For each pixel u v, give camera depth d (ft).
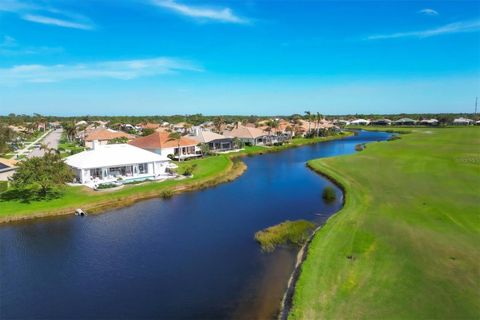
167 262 112.37
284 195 194.18
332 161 289.74
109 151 232.12
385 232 122.52
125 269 108.47
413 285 86.48
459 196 165.68
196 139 385.50
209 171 254.88
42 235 138.62
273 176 249.34
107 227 146.72
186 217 158.30
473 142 397.19
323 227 131.13
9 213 157.28
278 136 505.25
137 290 95.91
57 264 112.98
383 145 393.70
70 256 118.73
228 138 396.37
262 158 344.49
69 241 132.05
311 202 178.50
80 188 200.23
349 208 155.33
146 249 123.13
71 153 321.93
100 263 113.09
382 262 99.45
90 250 123.44
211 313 84.07
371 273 93.30
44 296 94.22
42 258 117.70
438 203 155.12
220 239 130.72
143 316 84.07
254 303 87.15
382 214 143.54
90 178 213.87
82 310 87.40
